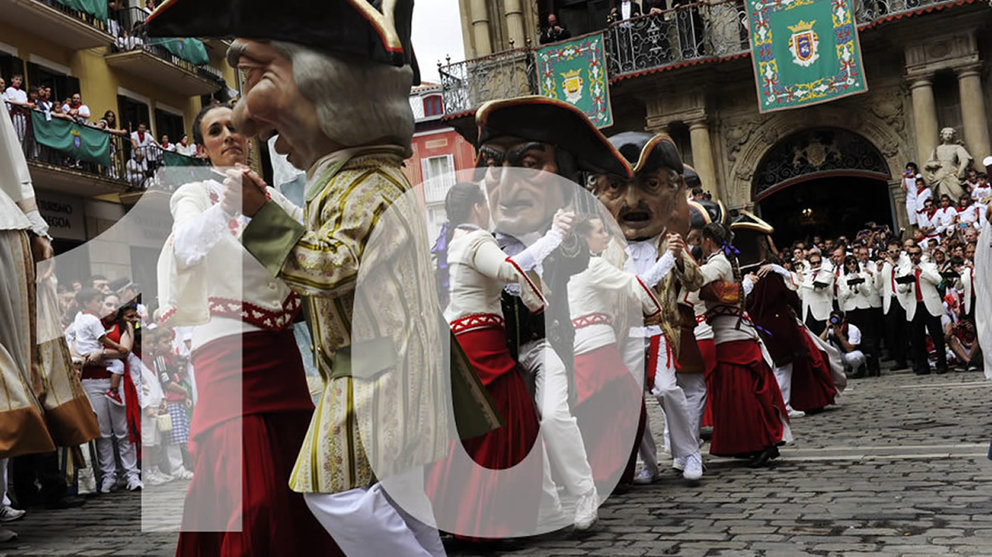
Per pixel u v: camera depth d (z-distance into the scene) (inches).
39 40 855.1
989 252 247.1
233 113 124.6
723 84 969.5
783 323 398.3
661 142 265.9
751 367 289.3
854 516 208.2
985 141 856.3
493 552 199.2
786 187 1026.7
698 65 927.0
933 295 583.2
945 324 600.7
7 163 253.1
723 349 289.4
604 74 960.3
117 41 949.8
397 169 124.8
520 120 206.4
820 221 1053.2
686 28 948.0
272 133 126.6
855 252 644.1
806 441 334.3
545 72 989.2
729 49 941.2
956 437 310.2
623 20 967.6
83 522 284.2
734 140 973.8
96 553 233.6
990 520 195.5
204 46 1035.9
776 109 898.1
